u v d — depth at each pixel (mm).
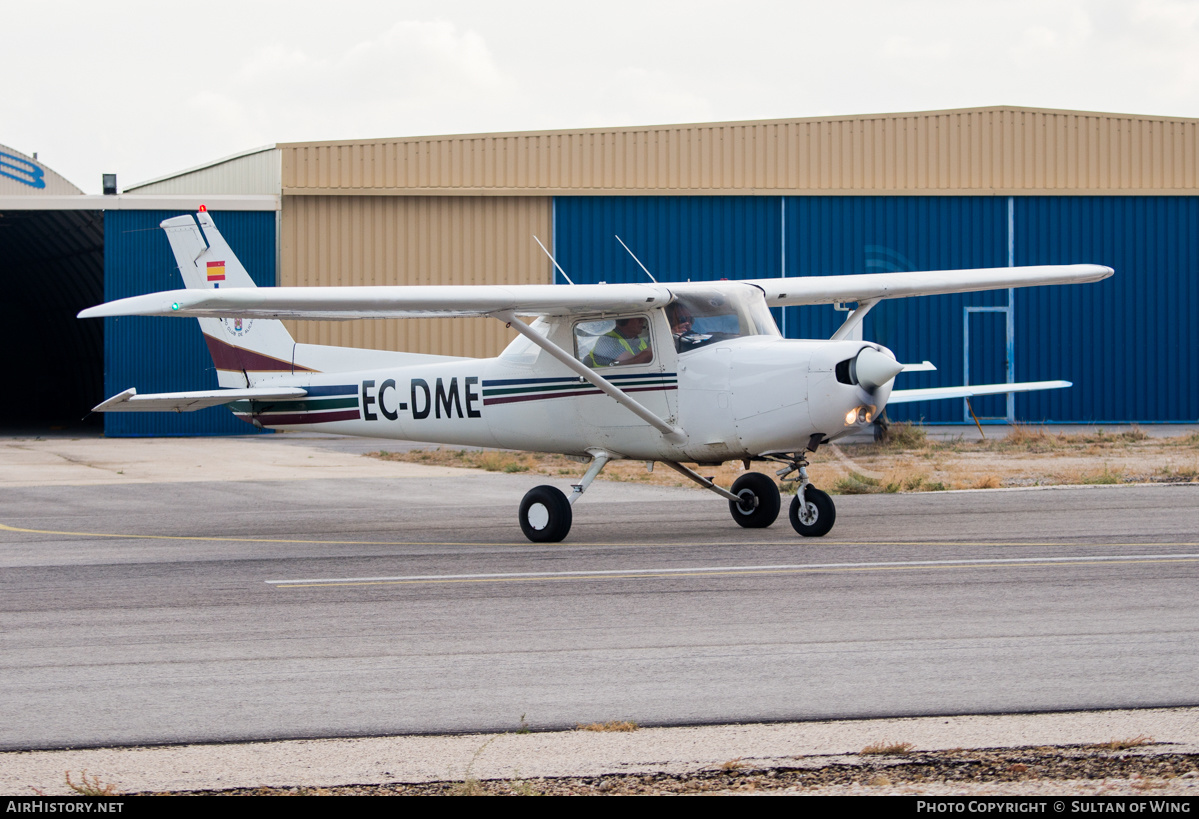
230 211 97438
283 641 22531
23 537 39344
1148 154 102250
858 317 45531
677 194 99938
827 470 61312
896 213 101250
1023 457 68250
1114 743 15852
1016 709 17484
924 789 14422
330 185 98062
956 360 102250
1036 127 101438
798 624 23391
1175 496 46594
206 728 17062
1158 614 23859
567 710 17797
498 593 27328
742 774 15016
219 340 46938
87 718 17562
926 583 27703
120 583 29500
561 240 100000
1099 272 50531
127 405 44094
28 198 96125
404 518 44500
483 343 100812
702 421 36188
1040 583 27484
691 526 40406
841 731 16625
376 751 16031
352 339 99750
